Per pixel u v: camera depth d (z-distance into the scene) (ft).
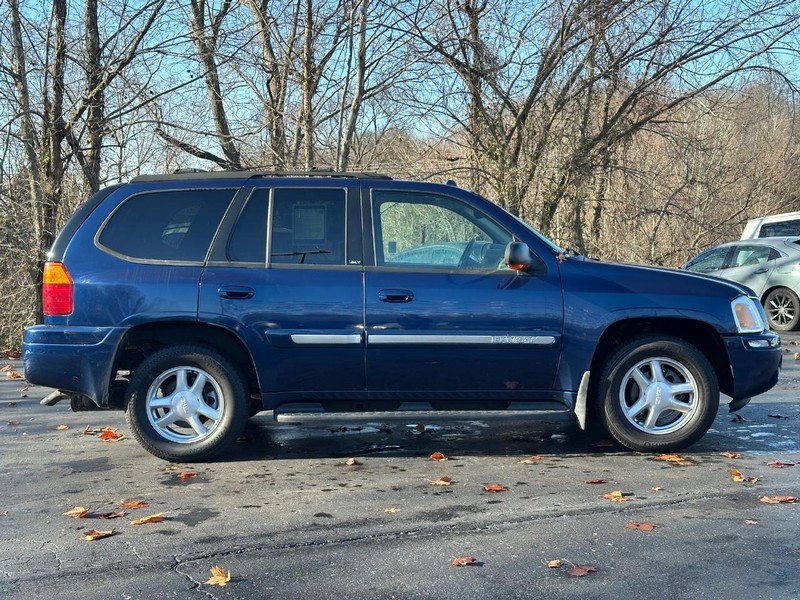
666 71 42.68
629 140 47.29
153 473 16.33
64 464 17.06
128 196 17.16
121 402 17.30
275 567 11.50
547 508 13.91
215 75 39.58
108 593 10.69
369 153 47.39
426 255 17.03
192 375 17.02
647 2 40.75
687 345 17.08
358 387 16.78
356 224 16.99
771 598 10.39
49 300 16.61
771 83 42.11
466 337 16.43
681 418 17.33
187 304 16.42
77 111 36.37
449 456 17.56
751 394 17.31
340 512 13.82
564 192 47.01
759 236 48.70
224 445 16.89
